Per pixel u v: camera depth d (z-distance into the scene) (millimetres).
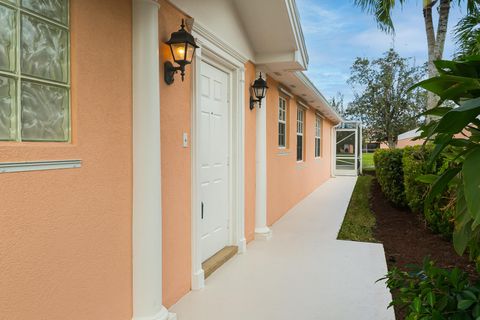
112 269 2387
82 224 2131
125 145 2486
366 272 4027
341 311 3098
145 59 2531
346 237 5613
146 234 2572
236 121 4641
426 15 6852
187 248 3434
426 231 5777
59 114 2027
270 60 5164
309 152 10789
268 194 6340
